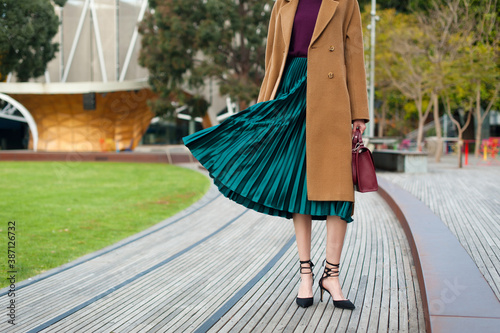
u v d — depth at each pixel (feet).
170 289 10.12
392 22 70.44
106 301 9.36
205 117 102.32
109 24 128.77
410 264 11.55
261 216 20.66
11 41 44.93
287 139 8.21
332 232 8.34
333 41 8.04
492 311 6.96
